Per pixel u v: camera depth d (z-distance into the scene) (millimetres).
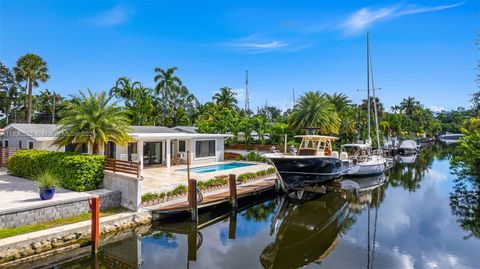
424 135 86938
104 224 11289
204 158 27641
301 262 9922
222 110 50688
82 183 13336
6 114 45656
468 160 18625
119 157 23172
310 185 19266
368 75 31266
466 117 22094
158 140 25625
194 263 9648
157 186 15469
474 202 18094
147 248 10836
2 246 8914
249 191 17047
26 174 16609
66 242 10227
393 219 14875
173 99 47594
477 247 11164
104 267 9320
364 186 23656
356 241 11914
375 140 45156
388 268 9523
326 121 34656
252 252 10680
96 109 15414
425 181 25734
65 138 15141
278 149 32594
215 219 14805
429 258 10250
